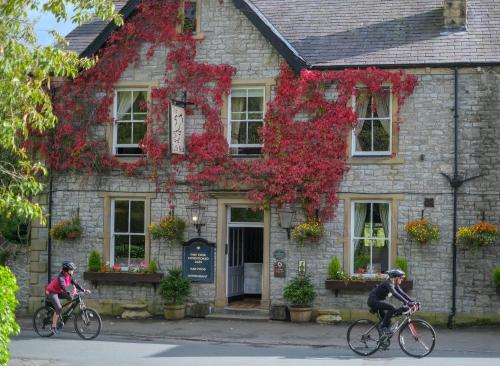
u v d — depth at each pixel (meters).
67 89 21.02
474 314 18.52
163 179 20.47
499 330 17.97
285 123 19.62
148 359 13.90
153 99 20.64
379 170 19.20
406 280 18.75
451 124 18.91
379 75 19.08
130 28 20.66
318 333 17.58
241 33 20.19
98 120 20.88
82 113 20.98
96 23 23.16
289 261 19.64
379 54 19.48
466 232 18.25
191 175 20.16
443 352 14.98
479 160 18.72
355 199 19.33
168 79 20.52
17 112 12.84
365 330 14.47
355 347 14.48
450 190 18.81
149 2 20.66
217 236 20.14
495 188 18.61
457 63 18.70
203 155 20.00
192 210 20.11
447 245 18.78
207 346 15.78
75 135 20.97
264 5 22.33
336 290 19.27
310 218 19.41
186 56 20.41
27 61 12.32
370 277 19.05
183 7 20.59
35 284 21.16
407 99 19.16
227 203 20.09
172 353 14.66
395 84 19.05
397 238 19.05
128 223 20.86
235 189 19.92
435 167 18.94
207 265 20.09
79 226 20.73
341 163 19.31
